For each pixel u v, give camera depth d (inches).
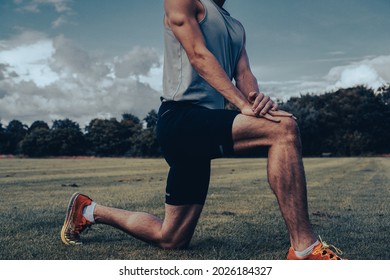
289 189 86.5
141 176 525.0
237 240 124.6
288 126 86.5
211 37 101.3
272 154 87.4
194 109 98.4
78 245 118.5
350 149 2244.1
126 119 3107.8
